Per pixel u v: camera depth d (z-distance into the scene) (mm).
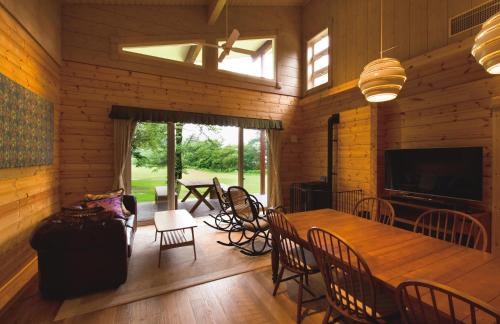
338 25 5090
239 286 2420
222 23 5105
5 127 2229
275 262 2410
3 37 2312
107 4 4148
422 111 3621
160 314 2006
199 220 4801
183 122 4621
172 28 4648
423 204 3223
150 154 4641
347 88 4695
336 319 1705
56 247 2131
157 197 4738
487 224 2775
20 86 2500
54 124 3580
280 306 2113
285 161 5879
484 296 1075
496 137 2506
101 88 4109
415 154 3479
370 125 4215
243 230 3613
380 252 1569
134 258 3033
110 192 3584
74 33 3922
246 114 5379
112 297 2215
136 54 4352
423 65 3508
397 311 1408
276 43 5730
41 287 2150
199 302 2162
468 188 2906
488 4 2932
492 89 2891
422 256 1507
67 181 3885
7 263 2363
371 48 4430
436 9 3459
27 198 2756
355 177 4574
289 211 5738
